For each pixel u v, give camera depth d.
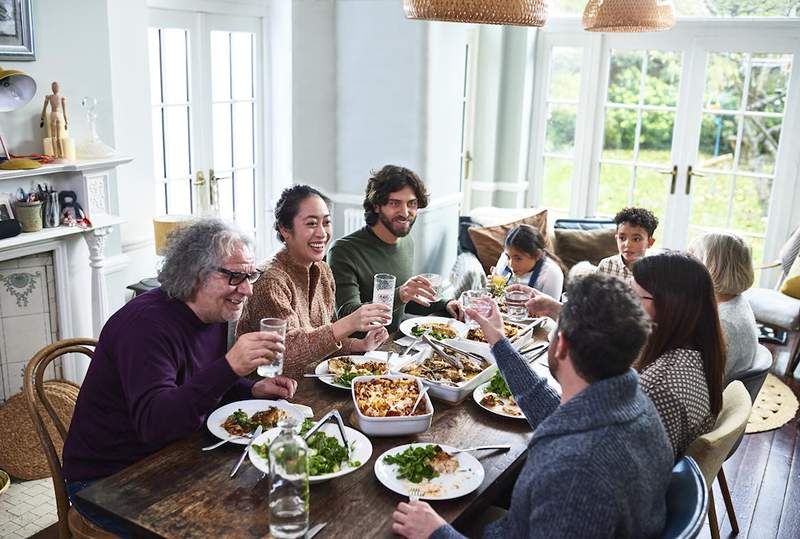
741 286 2.47
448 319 2.83
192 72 4.14
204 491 1.63
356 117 4.69
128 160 3.39
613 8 2.97
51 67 3.15
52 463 2.07
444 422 2.02
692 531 1.43
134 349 1.84
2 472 3.00
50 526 2.77
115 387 1.92
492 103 5.63
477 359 2.34
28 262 3.20
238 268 1.91
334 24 4.60
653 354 1.93
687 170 5.38
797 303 4.38
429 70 4.45
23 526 2.76
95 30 3.31
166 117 4.08
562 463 1.35
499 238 4.77
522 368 1.95
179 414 1.74
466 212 5.92
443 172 4.90
